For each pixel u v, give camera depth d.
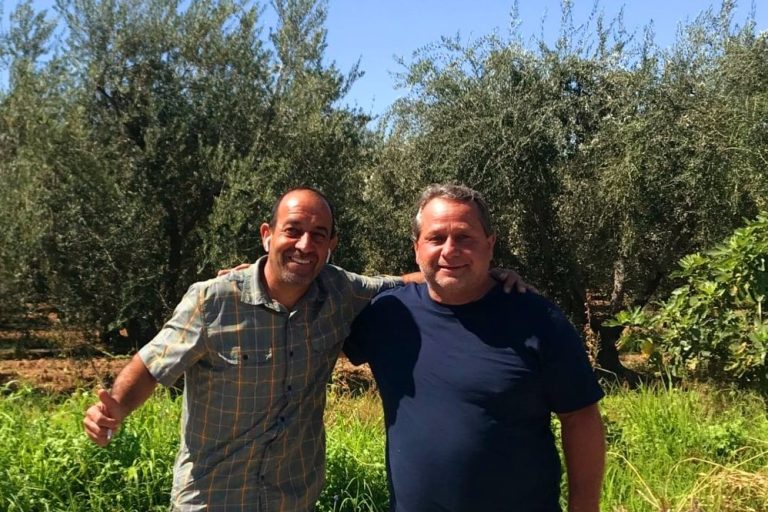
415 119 11.75
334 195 10.37
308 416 2.46
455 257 2.11
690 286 5.31
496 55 11.12
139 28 9.81
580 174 11.23
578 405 2.07
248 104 10.04
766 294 4.64
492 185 10.62
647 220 10.63
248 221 9.09
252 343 2.29
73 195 8.77
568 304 11.76
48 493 3.28
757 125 9.51
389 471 2.26
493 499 2.06
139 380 2.31
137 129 9.77
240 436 2.33
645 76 10.77
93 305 8.91
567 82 11.23
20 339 9.90
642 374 10.68
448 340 2.16
